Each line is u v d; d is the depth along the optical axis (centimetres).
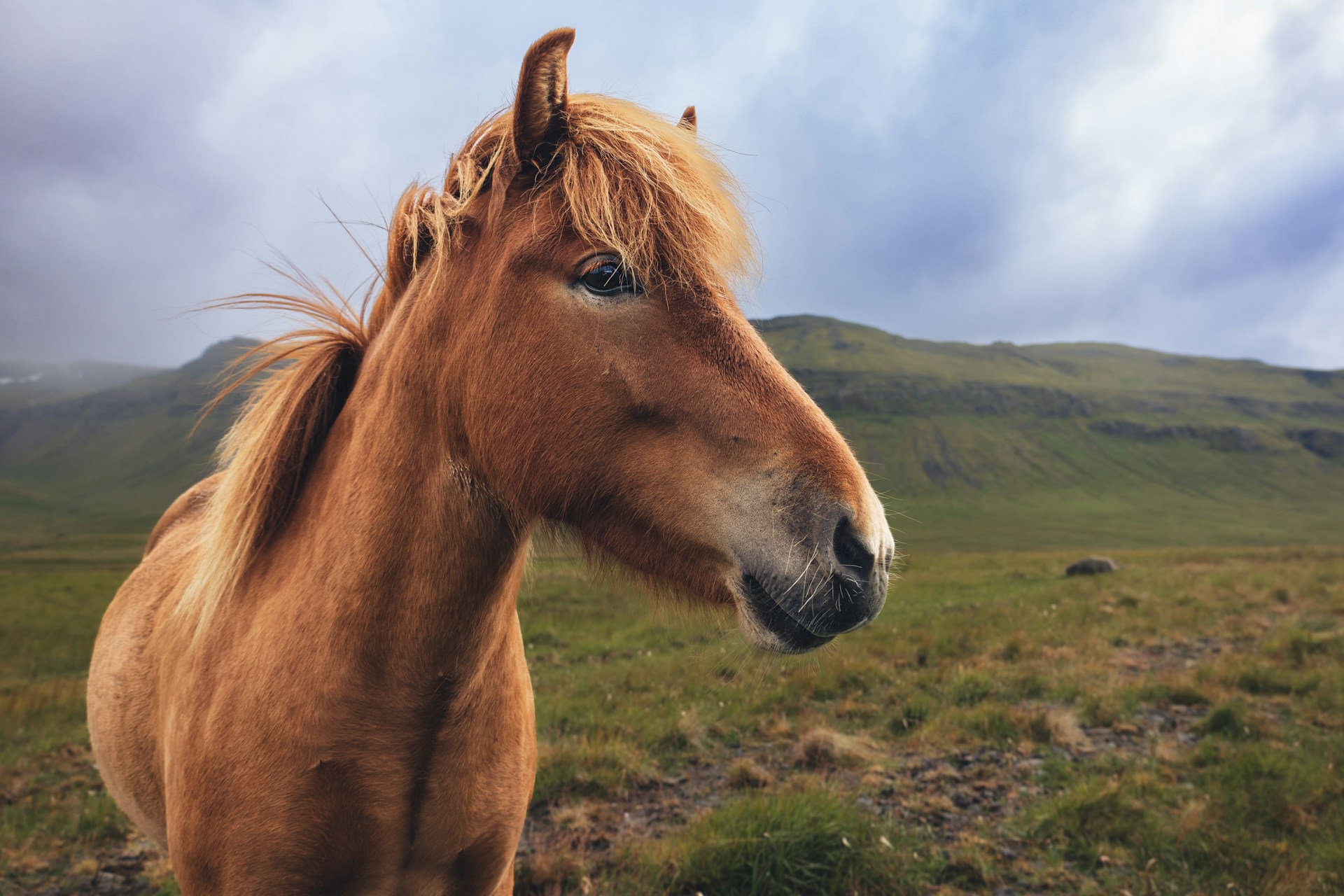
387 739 143
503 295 133
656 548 137
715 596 135
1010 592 1266
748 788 421
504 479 135
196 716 156
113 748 217
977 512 9994
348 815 144
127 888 343
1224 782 390
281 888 143
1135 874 317
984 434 14050
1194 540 7012
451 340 140
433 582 142
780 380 133
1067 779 413
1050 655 701
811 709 566
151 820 215
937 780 423
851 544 121
